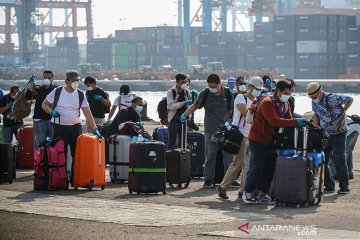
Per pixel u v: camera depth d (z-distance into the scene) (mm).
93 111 23344
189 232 11781
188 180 18594
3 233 11859
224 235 11453
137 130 19359
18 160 23562
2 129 25484
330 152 19578
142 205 15000
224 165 18578
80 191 17516
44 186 17469
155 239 11188
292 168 14758
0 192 17266
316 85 17516
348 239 11016
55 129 18203
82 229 12164
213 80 18078
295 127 15070
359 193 17438
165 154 17125
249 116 15742
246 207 14891
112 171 19297
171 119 20625
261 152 15234
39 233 11828
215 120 18203
